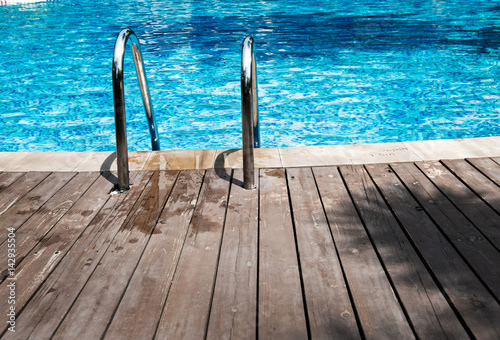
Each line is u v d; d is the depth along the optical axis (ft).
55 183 8.64
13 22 33.40
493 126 15.83
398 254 6.23
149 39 28.07
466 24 29.86
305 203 7.66
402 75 20.86
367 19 32.30
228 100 18.90
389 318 5.10
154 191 8.27
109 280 5.89
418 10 35.19
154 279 5.89
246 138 7.98
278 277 5.86
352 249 6.38
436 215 7.11
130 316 5.26
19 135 16.16
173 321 5.17
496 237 6.49
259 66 22.57
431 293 5.46
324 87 19.76
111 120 17.42
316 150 9.70
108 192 8.28
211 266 6.12
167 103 18.66
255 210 7.52
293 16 34.09
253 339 4.91
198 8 38.34
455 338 4.80
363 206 7.49
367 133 15.62
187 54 24.91
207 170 9.07
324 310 5.26
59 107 18.57
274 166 9.04
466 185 8.04
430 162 8.98
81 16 35.24
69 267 6.17
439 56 23.31
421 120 16.46
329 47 25.52
